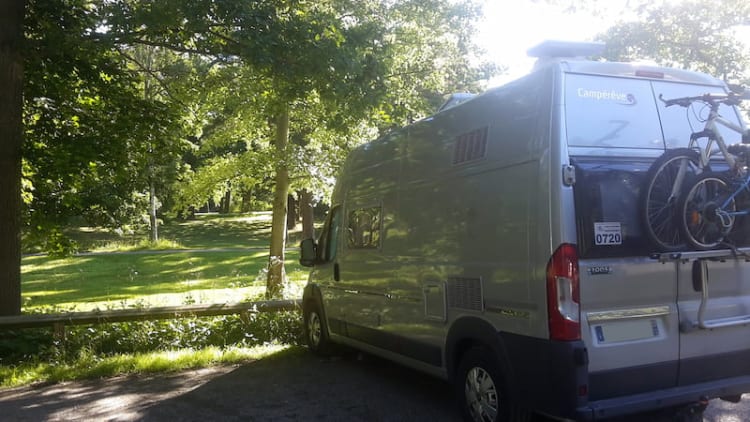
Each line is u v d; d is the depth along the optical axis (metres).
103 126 11.73
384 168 6.87
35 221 12.48
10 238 9.46
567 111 4.50
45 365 8.10
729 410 5.66
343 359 8.38
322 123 14.07
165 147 12.38
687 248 4.60
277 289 14.16
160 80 12.52
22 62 9.66
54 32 9.21
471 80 13.66
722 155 5.03
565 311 4.21
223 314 9.73
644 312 4.46
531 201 4.52
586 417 4.14
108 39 8.99
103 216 18.86
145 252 32.59
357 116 10.26
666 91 5.01
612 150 4.58
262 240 41.34
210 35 9.88
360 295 7.24
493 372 4.84
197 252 32.28
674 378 4.57
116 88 11.39
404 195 6.34
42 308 12.05
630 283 4.41
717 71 11.04
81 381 7.57
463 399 5.23
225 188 16.61
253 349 8.96
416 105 12.58
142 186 19.22
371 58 9.93
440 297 5.57
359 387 6.86
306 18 9.74
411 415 5.82
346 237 7.66
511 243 4.69
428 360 5.85
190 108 13.46
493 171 4.96
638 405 4.32
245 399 6.50
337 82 9.41
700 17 10.80
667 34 11.09
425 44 13.14
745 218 4.87
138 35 9.84
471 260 5.15
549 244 4.32
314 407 6.15
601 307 4.32
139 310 9.40
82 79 11.13
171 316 9.52
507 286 4.69
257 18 8.90
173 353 8.58
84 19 9.73
